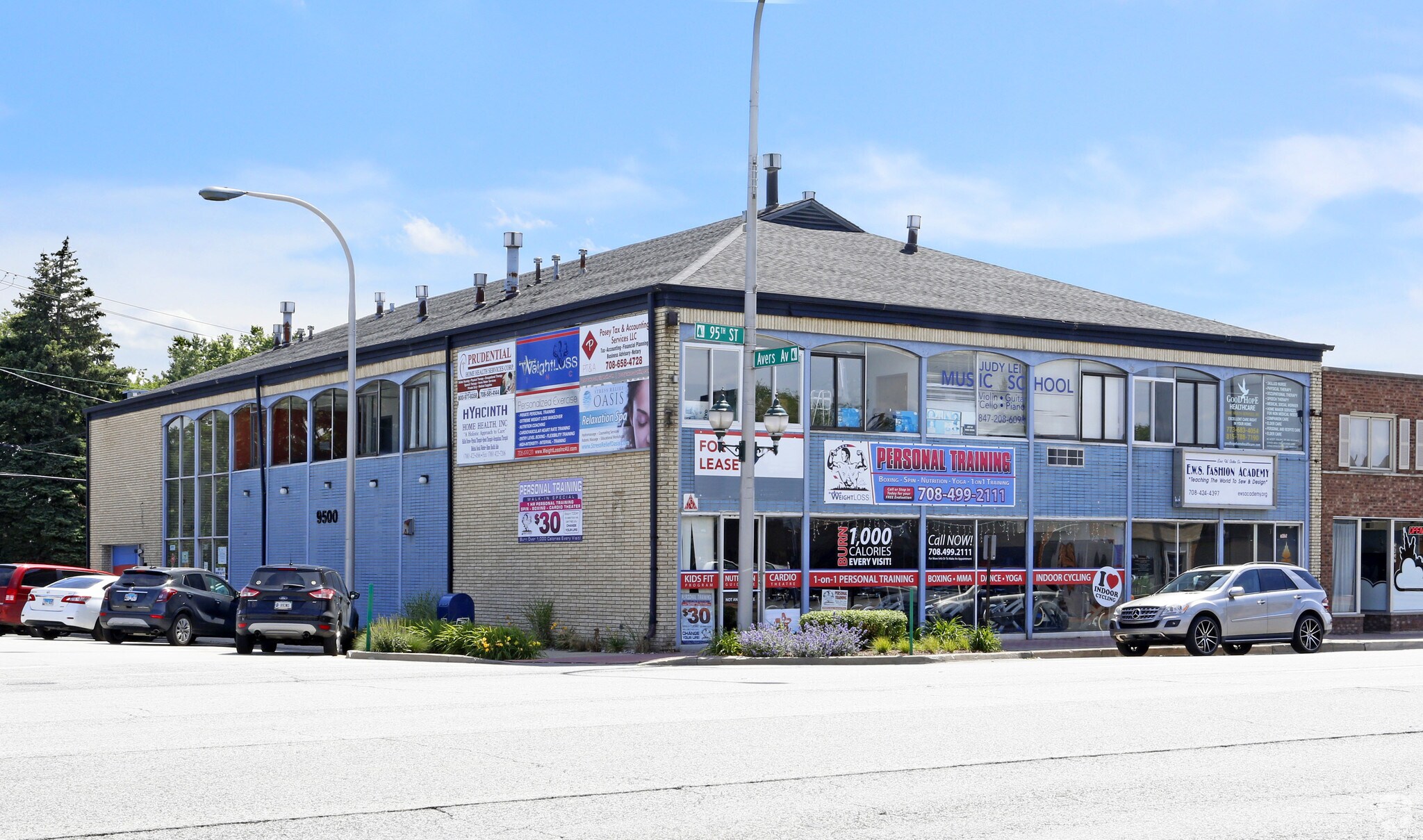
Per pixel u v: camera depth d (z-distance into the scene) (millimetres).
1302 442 34062
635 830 7914
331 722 12602
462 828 7914
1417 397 36219
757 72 24578
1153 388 32312
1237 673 18766
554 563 29312
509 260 37281
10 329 64250
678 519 26641
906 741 11250
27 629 34500
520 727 12133
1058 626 30641
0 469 59562
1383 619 35562
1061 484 30891
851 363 28688
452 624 26750
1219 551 32844
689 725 12266
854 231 37344
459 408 32562
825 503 28094
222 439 42750
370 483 35875
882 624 25578
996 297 31938
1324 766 10164
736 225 33562
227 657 24641
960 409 29844
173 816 8188
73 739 11352
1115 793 9039
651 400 26797
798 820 8188
